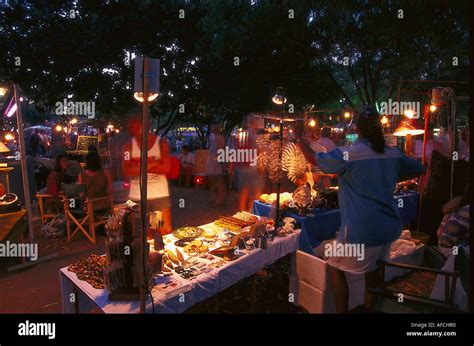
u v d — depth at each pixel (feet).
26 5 24.57
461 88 34.86
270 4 32.01
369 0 26.68
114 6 26.81
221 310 11.28
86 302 9.31
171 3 28.84
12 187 23.76
